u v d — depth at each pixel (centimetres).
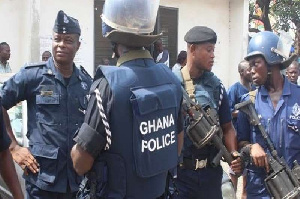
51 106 336
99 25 944
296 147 320
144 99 228
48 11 859
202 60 330
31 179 336
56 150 331
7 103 334
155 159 234
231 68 1212
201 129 317
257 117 324
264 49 319
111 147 228
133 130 227
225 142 344
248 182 339
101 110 224
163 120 239
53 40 340
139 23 236
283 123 320
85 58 925
